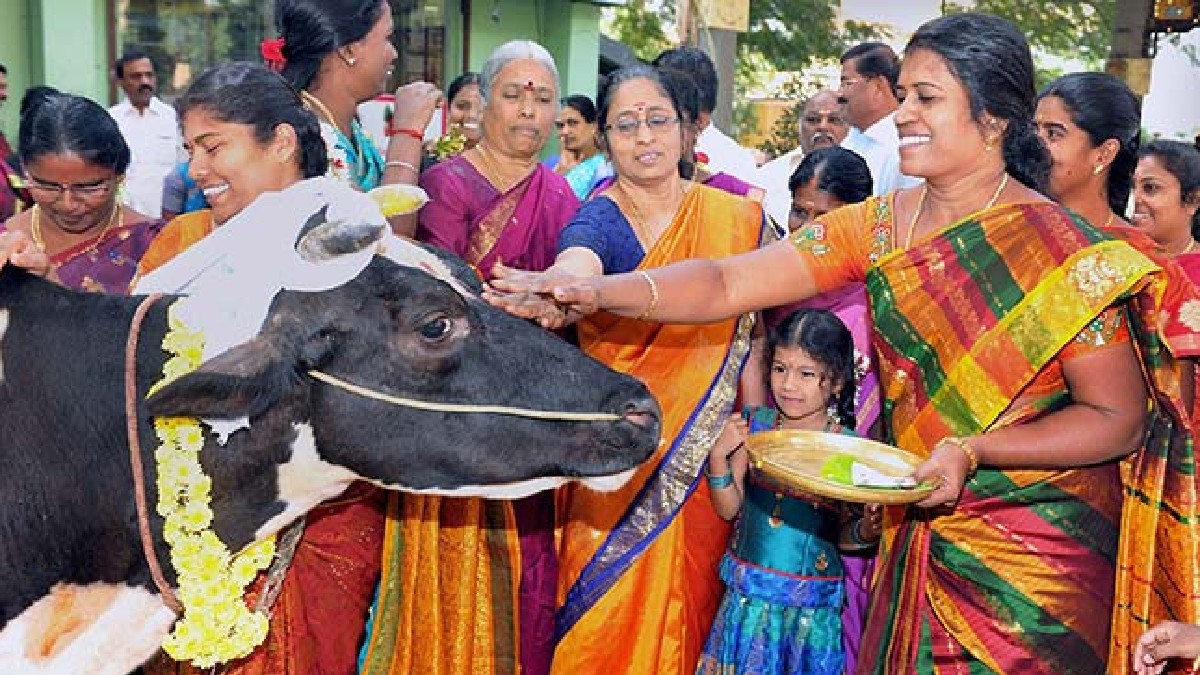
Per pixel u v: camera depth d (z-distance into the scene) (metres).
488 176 4.32
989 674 3.07
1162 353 2.99
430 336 2.73
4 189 5.47
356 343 2.70
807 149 7.85
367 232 2.62
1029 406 3.03
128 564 2.75
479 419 2.79
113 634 2.78
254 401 2.58
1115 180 4.64
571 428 2.86
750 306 3.31
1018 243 2.97
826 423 3.93
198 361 2.68
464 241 4.22
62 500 2.67
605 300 3.11
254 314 2.67
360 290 2.69
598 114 4.05
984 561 3.05
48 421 2.67
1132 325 2.97
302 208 2.74
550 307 3.09
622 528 3.95
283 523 2.87
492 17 11.70
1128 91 4.47
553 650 4.03
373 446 2.76
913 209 3.22
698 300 3.24
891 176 6.97
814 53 25.05
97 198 3.69
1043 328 2.92
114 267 3.82
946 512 3.08
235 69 3.14
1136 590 3.15
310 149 3.21
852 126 7.40
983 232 3.01
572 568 4.01
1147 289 2.90
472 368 2.79
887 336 3.17
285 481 2.78
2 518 2.65
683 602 4.00
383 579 3.42
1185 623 3.10
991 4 26.53
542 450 2.85
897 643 3.18
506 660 3.77
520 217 4.22
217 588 2.76
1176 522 3.12
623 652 3.96
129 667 2.82
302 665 3.19
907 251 3.10
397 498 3.40
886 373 3.23
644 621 3.95
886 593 3.25
